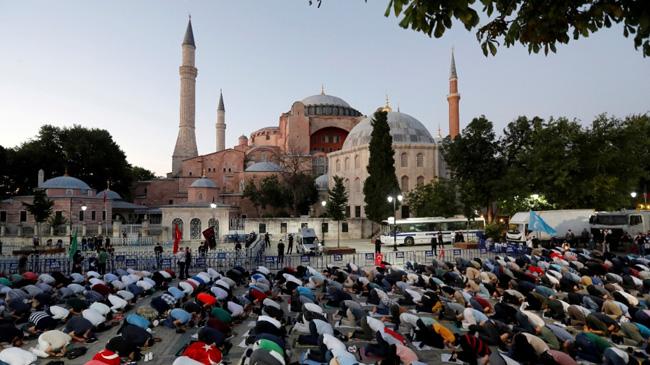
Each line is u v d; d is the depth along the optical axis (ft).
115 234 143.33
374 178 158.10
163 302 43.96
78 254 74.84
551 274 58.49
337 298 48.98
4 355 27.96
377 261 77.05
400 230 129.70
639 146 129.39
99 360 26.86
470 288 54.75
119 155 238.68
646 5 16.84
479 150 131.23
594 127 124.88
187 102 277.03
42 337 33.71
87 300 46.42
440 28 17.88
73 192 172.86
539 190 125.70
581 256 74.23
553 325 35.35
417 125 209.46
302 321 38.45
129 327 33.86
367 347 31.94
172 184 251.60
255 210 219.61
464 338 31.45
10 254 104.58
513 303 48.39
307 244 107.65
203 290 54.80
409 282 59.67
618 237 102.63
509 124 135.23
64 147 217.77
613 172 125.08
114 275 58.65
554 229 105.91
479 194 130.00
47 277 57.11
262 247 108.27
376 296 48.57
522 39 20.62
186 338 39.14
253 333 34.96
